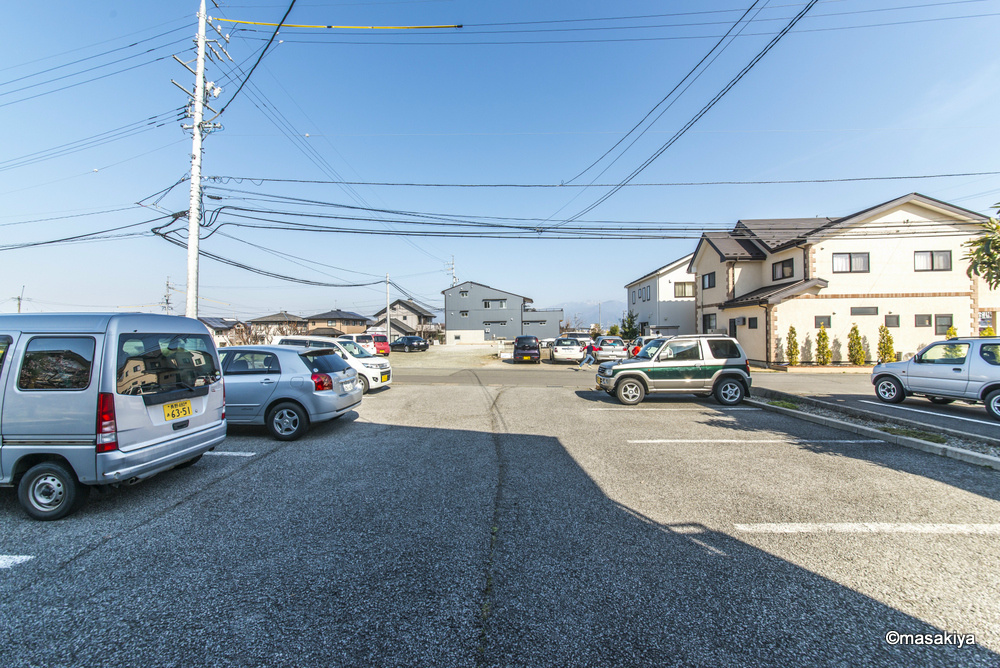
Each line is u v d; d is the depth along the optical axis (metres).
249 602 2.54
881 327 18.88
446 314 52.81
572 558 3.03
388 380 11.84
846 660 2.10
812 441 6.25
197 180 11.99
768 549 3.17
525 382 13.95
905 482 4.54
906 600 2.57
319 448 5.91
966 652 2.15
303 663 2.08
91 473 3.64
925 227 19.06
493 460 5.36
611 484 4.50
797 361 19.19
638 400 9.36
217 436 4.82
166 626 2.34
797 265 20.16
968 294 18.95
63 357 3.76
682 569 2.90
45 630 2.31
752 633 2.29
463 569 2.89
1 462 3.70
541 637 2.25
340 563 2.96
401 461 5.32
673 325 31.62
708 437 6.51
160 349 4.26
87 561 3.01
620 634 2.27
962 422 7.42
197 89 11.90
